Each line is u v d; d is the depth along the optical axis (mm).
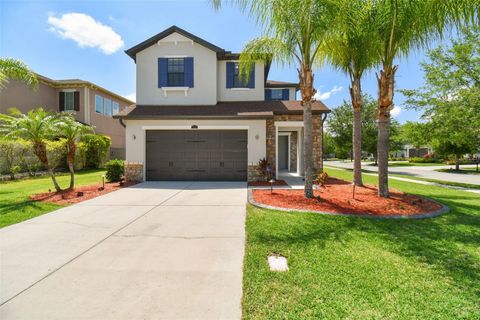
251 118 12039
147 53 14039
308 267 3631
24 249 4430
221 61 14727
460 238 4715
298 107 13281
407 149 52219
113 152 25328
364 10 7453
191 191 9797
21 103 19203
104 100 24500
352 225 5418
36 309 2814
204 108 13359
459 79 12375
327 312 2674
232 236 5023
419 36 7047
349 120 31391
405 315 2623
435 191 10438
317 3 6711
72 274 3572
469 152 22516
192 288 3203
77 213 6746
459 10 6023
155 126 12297
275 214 6293
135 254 4215
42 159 9391
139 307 2834
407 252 4109
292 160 18359
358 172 10383
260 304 2820
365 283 3207
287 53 7969
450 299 2885
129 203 7859
